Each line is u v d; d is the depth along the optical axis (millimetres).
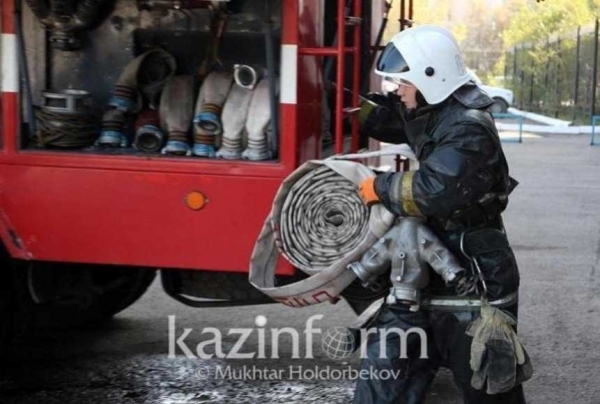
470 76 7906
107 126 9562
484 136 7457
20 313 10398
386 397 7766
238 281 10242
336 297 8352
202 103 9289
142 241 9250
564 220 22547
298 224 8383
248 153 9188
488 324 7488
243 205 9102
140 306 14602
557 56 63531
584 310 14773
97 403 10648
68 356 12242
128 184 9203
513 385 7496
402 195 7457
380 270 7852
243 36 9672
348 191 8297
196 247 9195
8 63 9297
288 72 8969
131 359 12156
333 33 10344
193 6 9500
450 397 11070
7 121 9320
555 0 69062
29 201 9336
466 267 7684
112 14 9805
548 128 51344
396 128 9523
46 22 9539
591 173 31984
